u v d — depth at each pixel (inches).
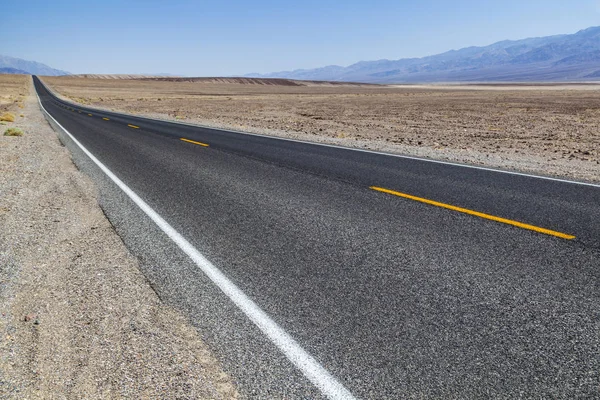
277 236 193.6
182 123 906.7
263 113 1316.4
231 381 98.6
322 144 525.0
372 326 118.5
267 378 99.2
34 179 331.3
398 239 185.2
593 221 203.6
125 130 738.8
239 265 162.9
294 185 297.1
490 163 388.2
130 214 234.7
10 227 215.2
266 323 122.0
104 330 121.0
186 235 198.5
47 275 159.2
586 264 154.6
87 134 674.8
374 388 94.6
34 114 1194.6
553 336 111.6
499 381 95.3
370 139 619.8
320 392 94.0
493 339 110.8
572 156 444.1
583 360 101.7
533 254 164.9
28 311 133.0
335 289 140.8
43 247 187.9
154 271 160.1
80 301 138.5
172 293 142.3
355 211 229.5
